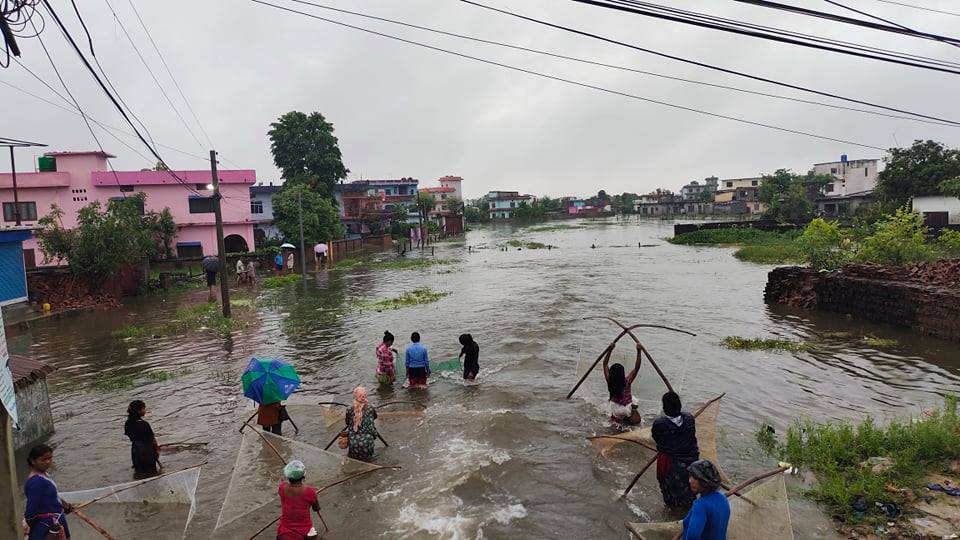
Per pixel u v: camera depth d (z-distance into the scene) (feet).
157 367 48.91
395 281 107.86
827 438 26.91
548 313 66.64
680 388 37.37
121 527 22.80
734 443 28.60
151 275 105.29
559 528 21.50
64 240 87.51
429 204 280.92
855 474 23.89
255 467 26.22
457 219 308.60
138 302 90.43
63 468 29.37
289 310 76.69
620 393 31.37
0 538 13.98
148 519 23.38
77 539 21.81
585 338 53.06
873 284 57.26
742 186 367.66
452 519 22.25
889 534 19.69
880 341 48.62
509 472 26.03
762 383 38.42
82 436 33.76
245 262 127.75
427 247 207.41
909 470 23.68
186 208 138.41
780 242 154.81
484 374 42.37
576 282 95.81
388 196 287.69
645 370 40.83
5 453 14.10
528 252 170.09
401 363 43.78
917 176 146.41
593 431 30.71
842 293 61.77
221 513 22.88
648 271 110.01
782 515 18.95
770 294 71.97
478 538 20.93
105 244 87.97
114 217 90.99
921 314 51.26
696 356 45.52
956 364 41.19
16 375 32.45
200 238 140.46
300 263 149.59
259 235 175.52
